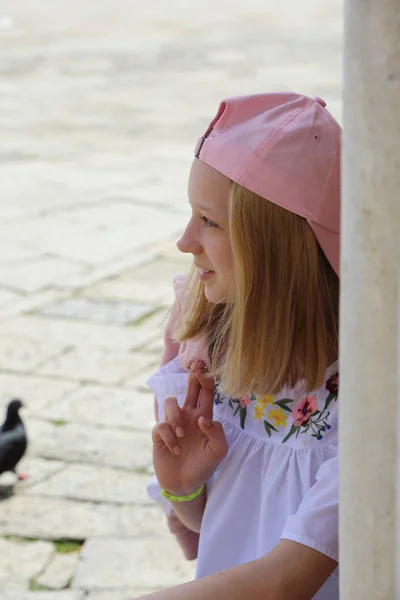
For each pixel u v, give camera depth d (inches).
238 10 1230.9
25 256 328.5
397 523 39.0
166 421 72.5
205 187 65.5
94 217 378.9
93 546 160.9
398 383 37.6
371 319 37.4
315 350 64.6
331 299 64.9
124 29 1064.2
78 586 149.7
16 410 181.3
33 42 967.6
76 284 299.9
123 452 192.7
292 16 1139.9
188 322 73.8
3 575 153.3
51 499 175.9
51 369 235.3
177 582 149.4
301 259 63.4
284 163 62.4
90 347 248.7
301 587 58.1
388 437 38.3
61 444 196.5
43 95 682.2
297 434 68.1
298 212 62.3
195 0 1363.2
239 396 68.1
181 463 72.1
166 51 890.7
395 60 35.0
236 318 65.7
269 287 63.9
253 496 71.1
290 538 59.1
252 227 63.2
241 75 738.8
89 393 220.8
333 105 590.9
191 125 567.5
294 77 716.0
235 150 63.3
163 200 405.1
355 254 37.5
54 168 468.1
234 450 71.9
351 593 41.1
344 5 37.3
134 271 311.6
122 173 455.5
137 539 162.4
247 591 57.4
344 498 40.7
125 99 658.2
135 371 233.0
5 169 468.8
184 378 77.1
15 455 177.5
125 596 146.5
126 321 267.6
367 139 36.1
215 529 71.9
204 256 68.4
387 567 39.6
